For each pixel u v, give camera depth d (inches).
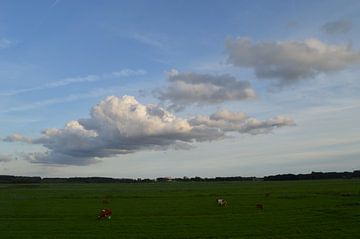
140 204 2960.1
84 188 6574.8
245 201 3078.2
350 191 3907.5
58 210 2583.7
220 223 1918.1
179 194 4069.9
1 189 6146.7
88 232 1712.6
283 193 3892.7
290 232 1657.2
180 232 1686.8
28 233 1695.4
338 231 1658.5
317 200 3024.1
